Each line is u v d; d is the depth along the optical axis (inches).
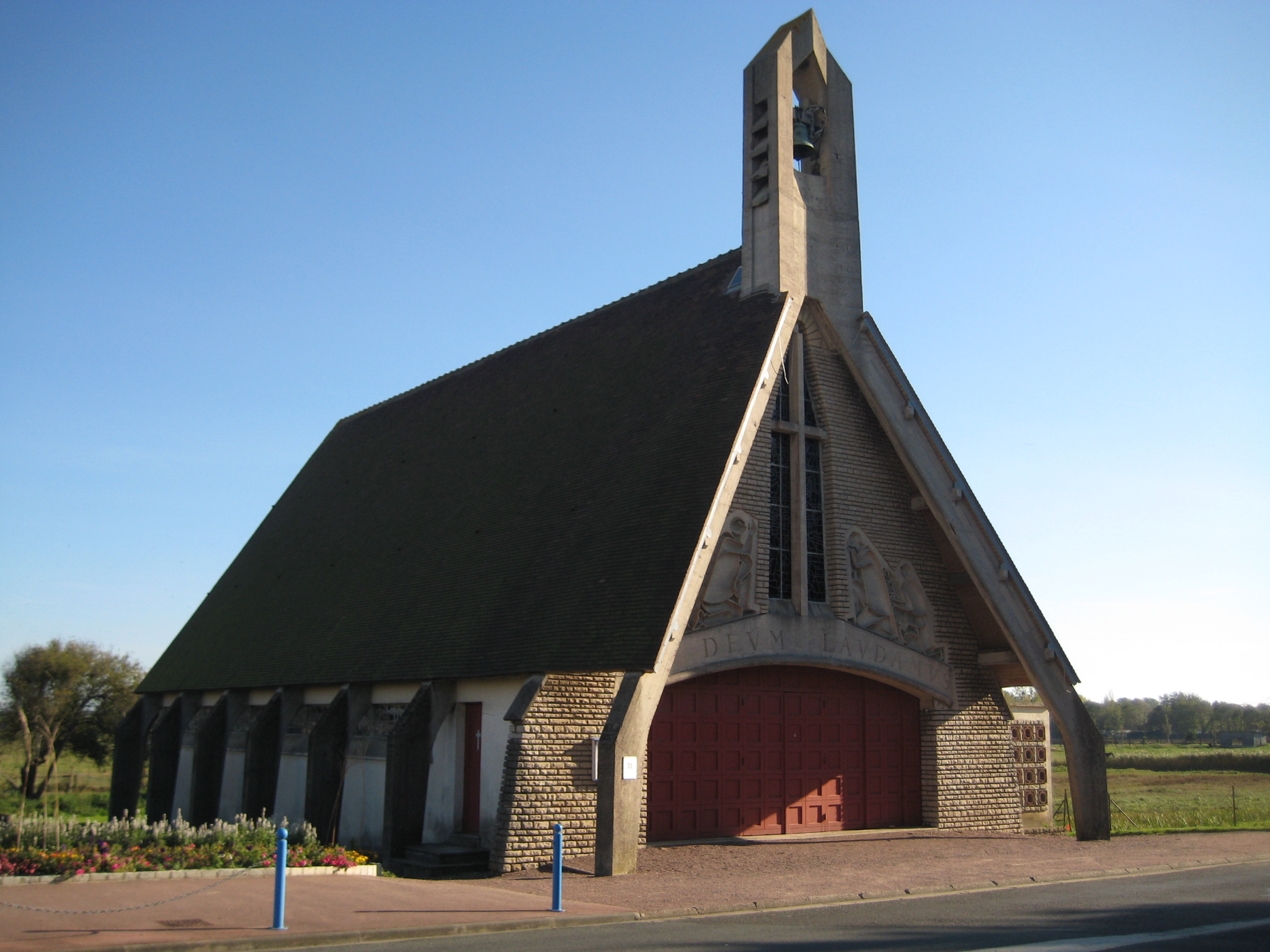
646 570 804.0
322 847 786.8
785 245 973.2
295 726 1135.6
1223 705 7421.3
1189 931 506.6
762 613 914.1
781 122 1000.9
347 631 1136.2
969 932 505.0
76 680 2226.9
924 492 1007.6
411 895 621.0
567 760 807.7
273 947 476.7
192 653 1485.0
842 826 983.6
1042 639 1011.3
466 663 895.7
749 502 922.1
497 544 1021.2
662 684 771.4
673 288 1161.4
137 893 593.9
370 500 1414.9
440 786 904.3
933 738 1039.6
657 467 891.4
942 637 1042.1
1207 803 1744.6
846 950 455.8
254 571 1563.7
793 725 971.9
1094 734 1000.2
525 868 773.9
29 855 642.2
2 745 1480.1
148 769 1445.6
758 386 877.2
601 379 1122.7
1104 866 768.9
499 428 1243.2
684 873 737.6
